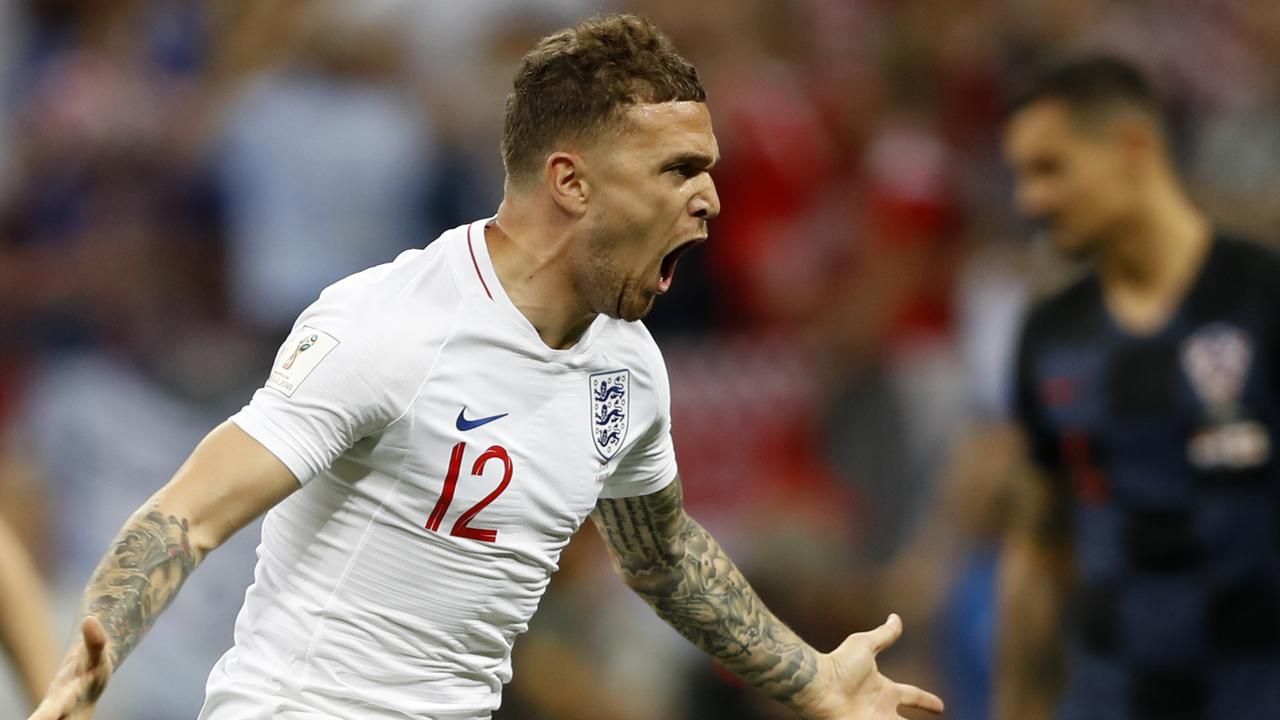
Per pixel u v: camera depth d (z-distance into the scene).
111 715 25.70
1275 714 18.61
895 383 33.12
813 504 32.50
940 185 37.44
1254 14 49.28
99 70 35.94
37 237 33.69
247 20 36.34
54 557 28.14
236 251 32.81
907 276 35.41
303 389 11.59
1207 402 18.81
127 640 10.74
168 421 30.17
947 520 27.48
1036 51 43.69
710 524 32.41
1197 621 18.75
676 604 14.11
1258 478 18.75
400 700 12.32
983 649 25.27
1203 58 47.19
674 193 12.01
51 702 10.12
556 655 23.73
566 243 12.06
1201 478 18.80
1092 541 19.44
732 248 35.22
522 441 12.16
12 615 15.74
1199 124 44.47
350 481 12.06
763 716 22.83
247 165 32.75
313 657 12.15
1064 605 20.19
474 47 35.03
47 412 29.62
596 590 24.84
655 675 24.80
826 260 36.38
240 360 31.47
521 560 12.43
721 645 14.20
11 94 36.88
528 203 12.18
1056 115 19.41
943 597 26.59
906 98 41.75
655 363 13.01
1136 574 19.05
